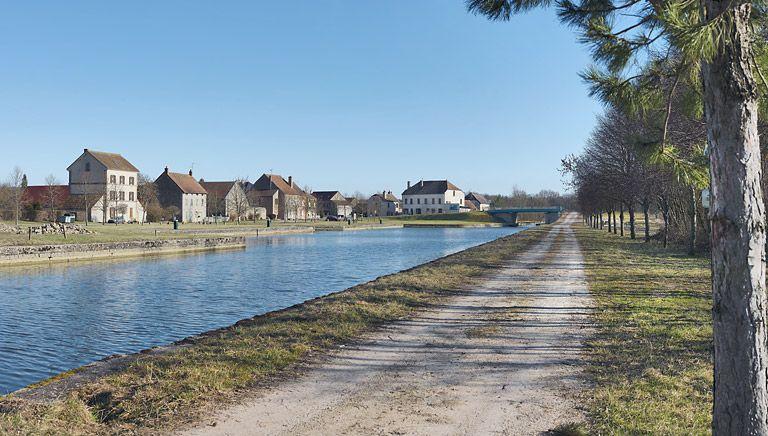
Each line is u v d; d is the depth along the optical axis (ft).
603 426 19.74
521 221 459.73
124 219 263.29
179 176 324.60
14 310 62.69
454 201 525.75
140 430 19.72
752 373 14.32
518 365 28.02
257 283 85.05
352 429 19.89
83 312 61.57
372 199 524.93
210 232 205.57
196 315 59.82
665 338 32.35
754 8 20.29
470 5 26.02
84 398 22.77
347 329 35.83
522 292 52.70
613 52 22.91
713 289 15.15
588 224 306.76
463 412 21.56
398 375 26.45
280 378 26.00
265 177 412.36
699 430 19.15
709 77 15.12
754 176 14.67
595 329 35.78
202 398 22.97
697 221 111.55
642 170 105.29
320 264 114.62
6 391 35.12
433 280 60.49
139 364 27.30
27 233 140.67
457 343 32.76
